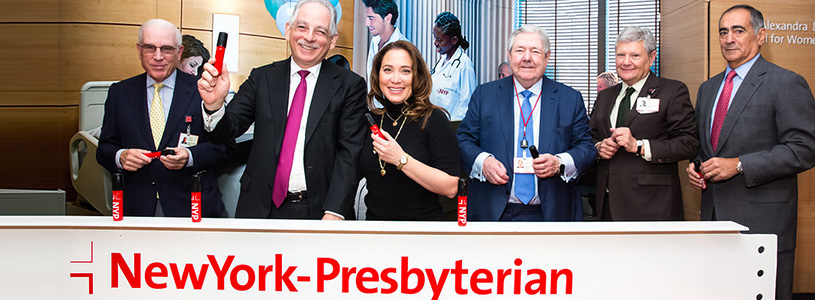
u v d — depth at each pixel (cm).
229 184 277
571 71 402
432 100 387
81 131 303
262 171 205
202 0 357
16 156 361
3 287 162
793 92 229
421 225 159
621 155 258
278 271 159
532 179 236
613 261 157
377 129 187
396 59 201
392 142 187
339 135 210
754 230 240
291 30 208
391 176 199
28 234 160
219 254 159
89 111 314
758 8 293
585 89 400
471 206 246
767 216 238
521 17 407
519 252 157
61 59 360
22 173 361
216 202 252
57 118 360
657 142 244
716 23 301
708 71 304
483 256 157
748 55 243
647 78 264
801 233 304
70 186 361
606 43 393
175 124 243
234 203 277
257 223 161
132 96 248
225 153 244
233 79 362
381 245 157
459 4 390
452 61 389
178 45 251
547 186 232
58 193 345
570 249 157
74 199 359
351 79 214
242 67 363
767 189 239
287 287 159
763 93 236
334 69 216
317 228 157
